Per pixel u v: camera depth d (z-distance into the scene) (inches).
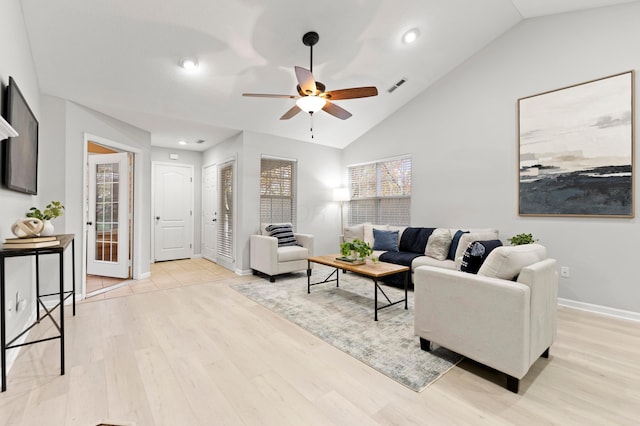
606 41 115.8
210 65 126.7
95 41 107.0
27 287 101.9
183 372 75.5
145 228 178.2
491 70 148.8
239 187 189.9
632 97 109.9
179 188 243.0
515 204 140.6
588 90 119.3
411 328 103.3
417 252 163.8
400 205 199.0
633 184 109.7
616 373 75.4
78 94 130.3
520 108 138.3
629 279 111.4
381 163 211.2
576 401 64.5
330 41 125.9
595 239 118.6
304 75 96.2
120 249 174.2
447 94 167.5
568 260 125.0
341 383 71.2
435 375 74.5
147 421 58.2
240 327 104.3
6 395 66.0
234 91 146.3
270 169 202.5
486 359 71.4
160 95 139.7
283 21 112.3
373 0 111.3
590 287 119.9
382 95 177.3
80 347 88.8
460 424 57.5
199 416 59.7
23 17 94.4
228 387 69.4
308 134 207.3
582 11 121.5
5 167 77.4
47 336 96.3
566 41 125.3
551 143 128.8
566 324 106.7
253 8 105.0
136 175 174.4
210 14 104.3
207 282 167.6
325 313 117.8
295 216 212.7
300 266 178.9
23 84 95.5
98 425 57.2
